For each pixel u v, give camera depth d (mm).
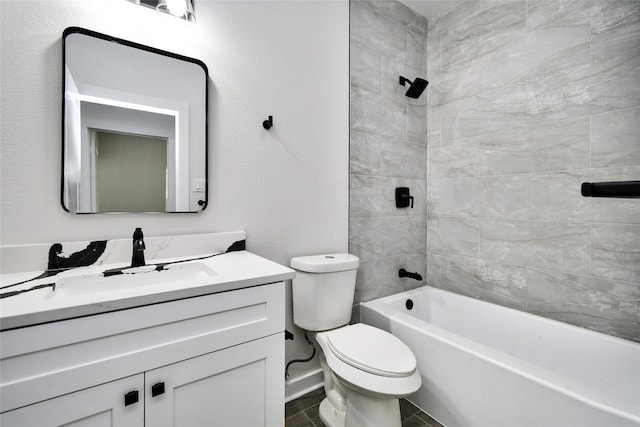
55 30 943
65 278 840
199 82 1202
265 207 1408
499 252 1722
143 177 1100
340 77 1671
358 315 1771
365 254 1803
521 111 1607
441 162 2039
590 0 1354
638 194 988
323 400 1432
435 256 2092
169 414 726
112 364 647
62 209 965
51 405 588
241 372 845
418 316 1932
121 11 1042
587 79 1368
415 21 2039
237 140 1315
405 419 1331
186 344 745
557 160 1474
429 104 2115
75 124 977
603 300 1342
